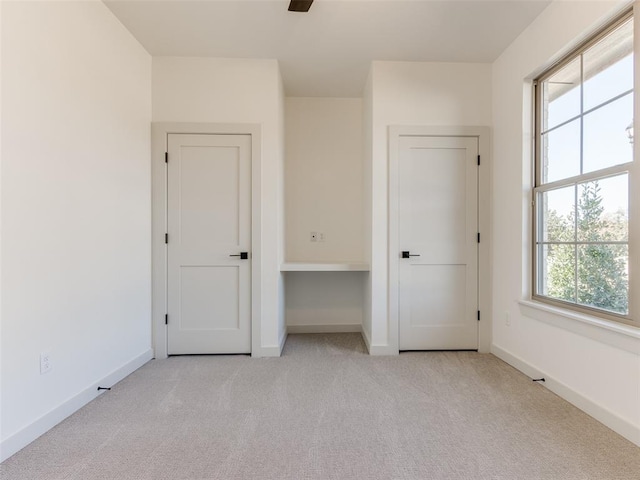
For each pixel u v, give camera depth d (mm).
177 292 2701
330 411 1814
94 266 1998
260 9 2119
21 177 1513
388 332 2752
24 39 1529
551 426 1661
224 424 1688
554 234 2168
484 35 2385
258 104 2711
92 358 1975
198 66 2684
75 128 1848
